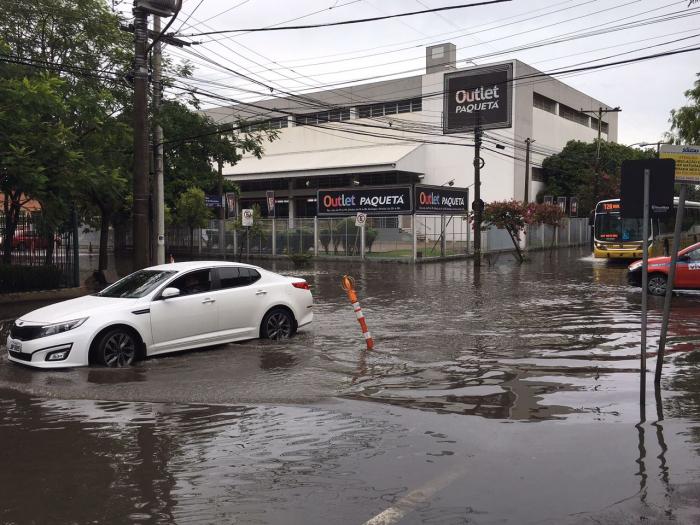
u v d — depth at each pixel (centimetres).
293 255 3138
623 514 407
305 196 5566
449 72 4881
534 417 627
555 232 4794
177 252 4388
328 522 403
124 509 426
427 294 1834
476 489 451
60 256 1875
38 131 1534
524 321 1284
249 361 903
